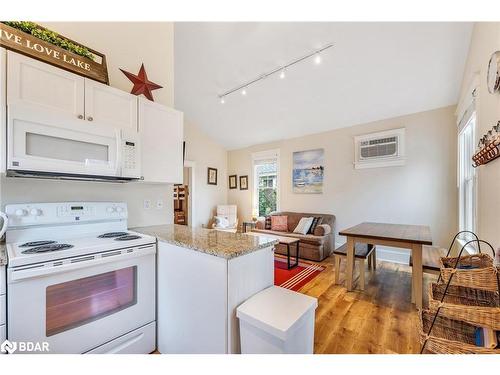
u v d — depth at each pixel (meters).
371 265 3.62
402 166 3.92
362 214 4.34
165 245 1.60
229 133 5.85
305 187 5.12
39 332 1.16
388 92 3.51
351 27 2.64
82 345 1.30
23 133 1.26
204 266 1.31
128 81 2.19
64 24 1.80
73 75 1.53
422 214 3.75
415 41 2.63
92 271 1.34
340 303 2.45
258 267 1.39
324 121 4.55
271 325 1.03
